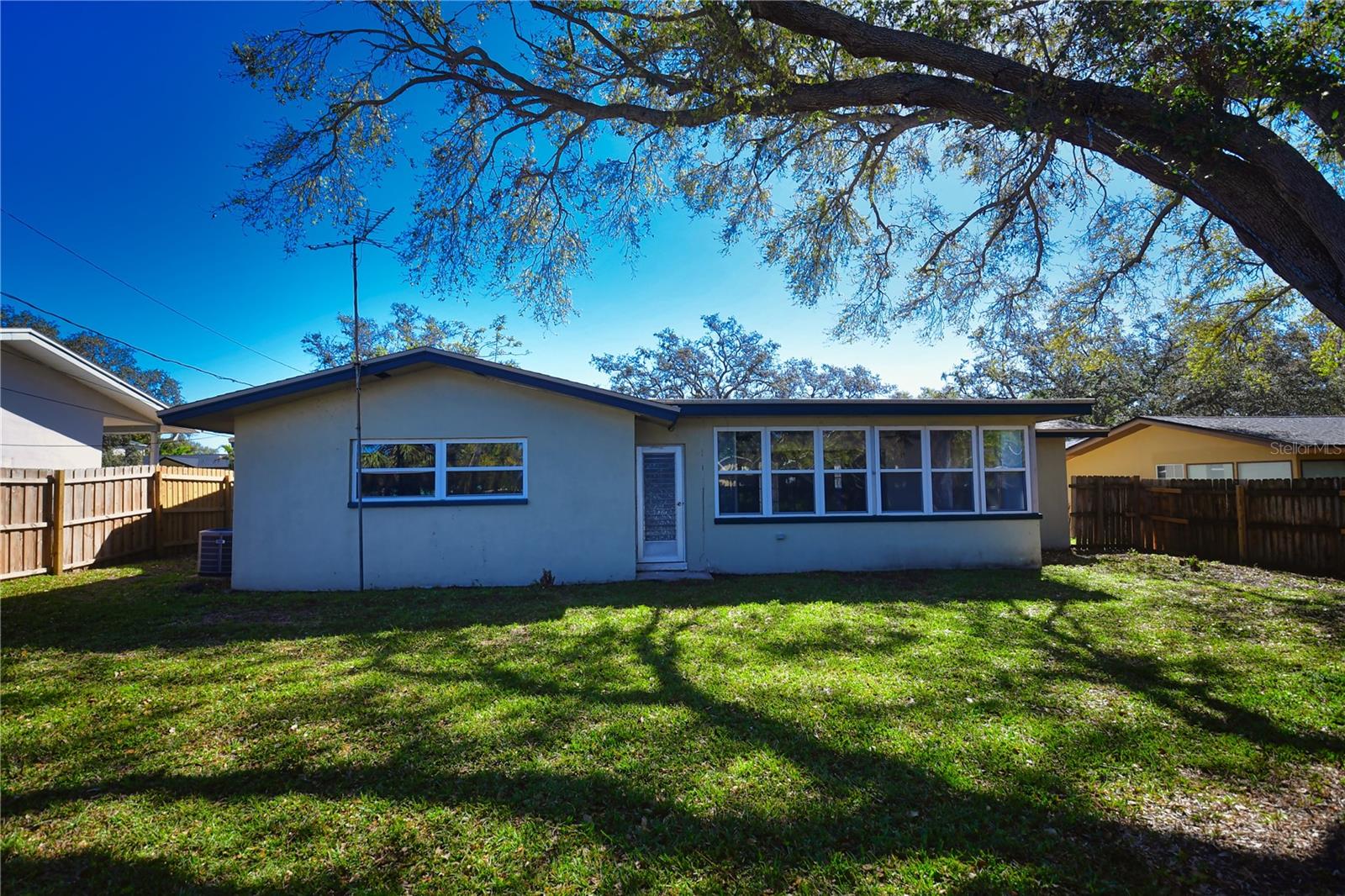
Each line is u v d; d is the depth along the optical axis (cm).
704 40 714
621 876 272
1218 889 264
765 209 1177
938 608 779
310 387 927
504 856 286
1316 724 422
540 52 884
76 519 1122
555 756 379
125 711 452
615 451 999
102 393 1512
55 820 313
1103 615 737
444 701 468
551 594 885
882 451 1141
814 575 1059
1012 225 1018
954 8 652
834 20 632
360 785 347
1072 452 2244
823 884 266
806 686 495
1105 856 285
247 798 334
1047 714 438
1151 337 2483
